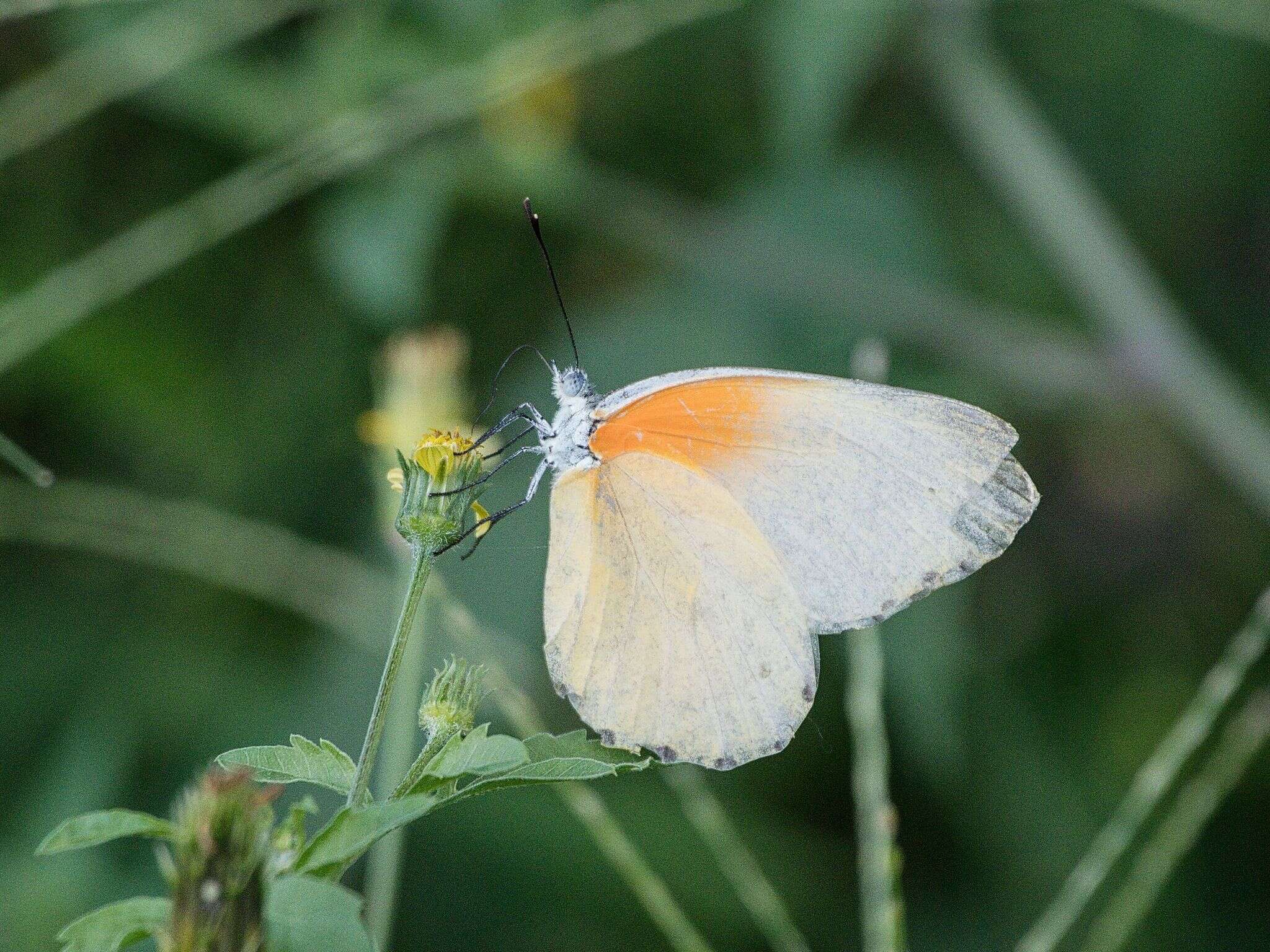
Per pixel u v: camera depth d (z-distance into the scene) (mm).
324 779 721
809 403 751
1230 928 821
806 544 752
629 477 754
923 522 751
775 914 771
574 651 754
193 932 707
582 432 755
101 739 810
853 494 751
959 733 814
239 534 806
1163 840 775
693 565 754
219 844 708
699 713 754
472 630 760
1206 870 824
